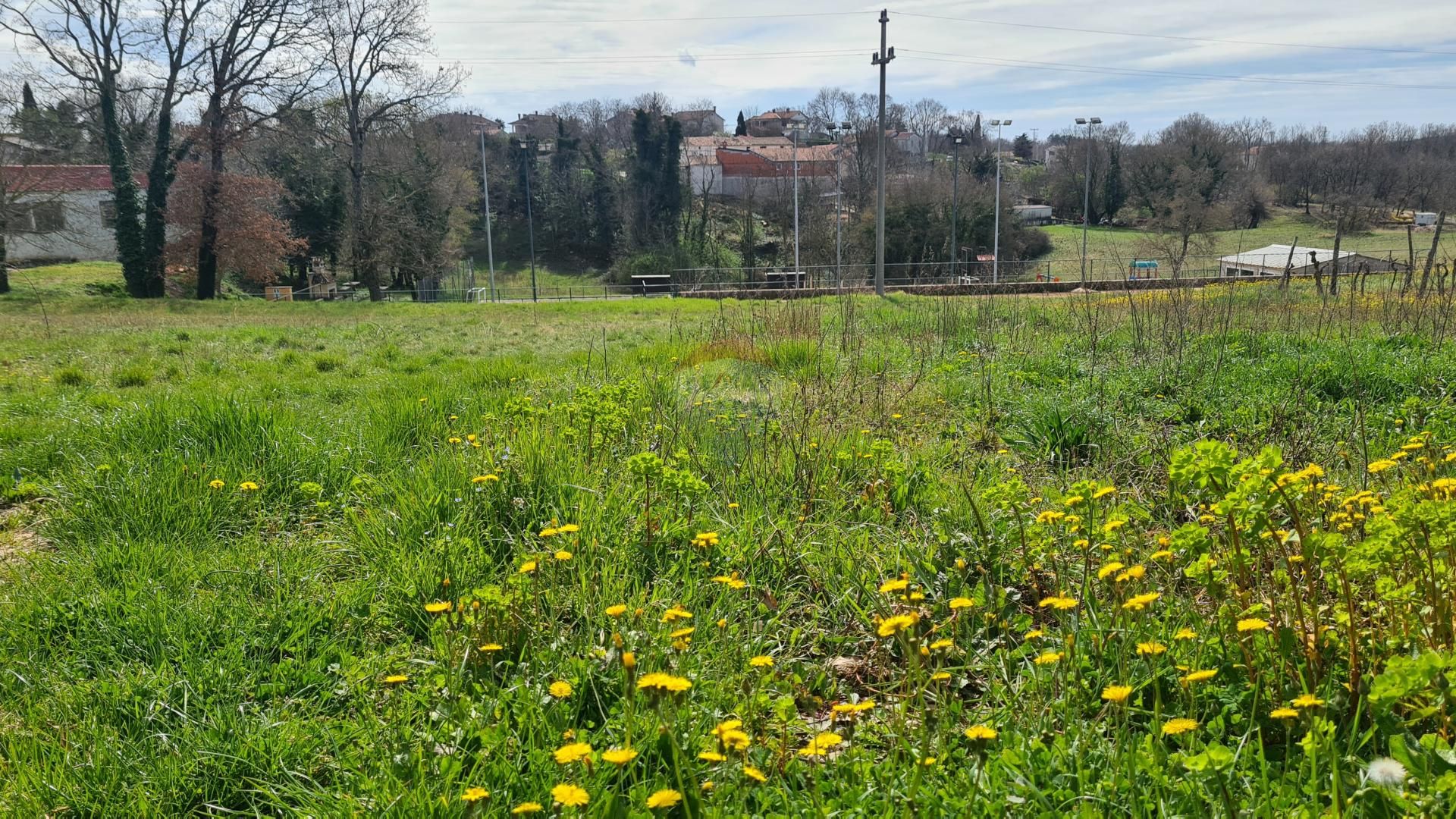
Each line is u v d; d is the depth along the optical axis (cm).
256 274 4031
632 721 225
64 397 884
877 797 224
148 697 300
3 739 278
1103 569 284
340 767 259
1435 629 235
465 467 473
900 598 330
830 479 484
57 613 360
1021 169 10250
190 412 627
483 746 253
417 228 4500
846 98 10588
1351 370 736
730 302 2386
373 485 491
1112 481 469
